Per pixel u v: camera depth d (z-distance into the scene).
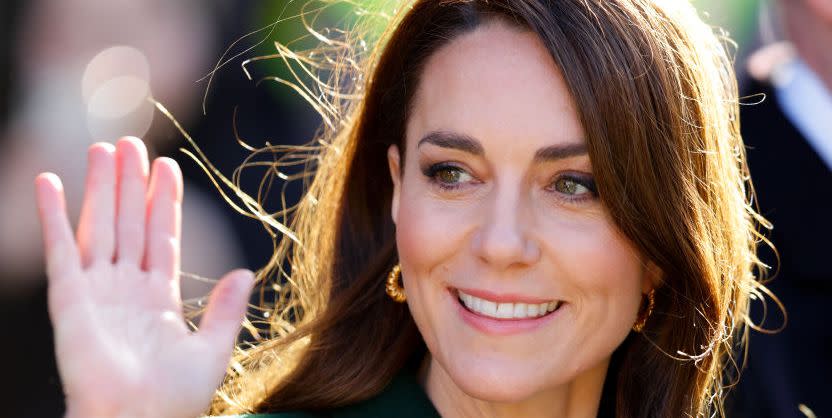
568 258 4.56
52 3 6.57
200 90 7.04
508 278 4.55
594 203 4.59
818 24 6.99
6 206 6.34
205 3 7.08
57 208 4.14
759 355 6.72
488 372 4.62
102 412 4.01
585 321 4.67
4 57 6.47
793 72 7.14
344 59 5.57
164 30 6.84
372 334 5.13
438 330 4.72
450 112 4.60
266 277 6.39
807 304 6.82
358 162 5.30
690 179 4.73
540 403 4.93
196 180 6.99
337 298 5.22
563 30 4.50
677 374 5.18
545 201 4.58
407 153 4.82
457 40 4.63
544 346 4.65
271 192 7.13
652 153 4.62
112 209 4.23
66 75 6.62
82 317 4.07
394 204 5.03
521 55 4.53
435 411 4.99
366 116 5.16
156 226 4.28
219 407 5.39
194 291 6.48
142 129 6.81
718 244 4.92
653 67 4.62
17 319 6.27
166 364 4.11
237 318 4.25
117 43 6.75
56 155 6.53
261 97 7.23
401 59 4.86
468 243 4.60
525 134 4.50
